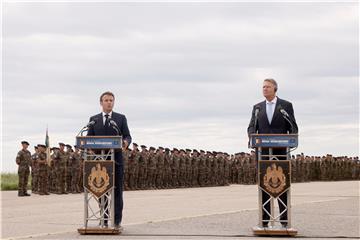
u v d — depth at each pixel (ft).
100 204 44.73
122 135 46.68
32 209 68.54
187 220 53.47
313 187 140.97
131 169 130.41
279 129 45.24
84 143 44.32
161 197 95.04
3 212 64.08
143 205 74.90
